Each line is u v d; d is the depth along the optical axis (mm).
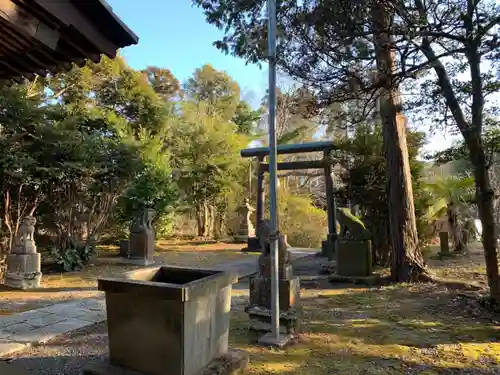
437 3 4004
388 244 8141
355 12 4027
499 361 3209
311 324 4285
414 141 8023
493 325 4121
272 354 3410
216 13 5457
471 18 3955
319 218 16812
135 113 14836
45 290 6363
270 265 4020
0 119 7285
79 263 8578
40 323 4422
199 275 3285
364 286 6387
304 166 11133
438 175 9789
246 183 17609
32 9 1979
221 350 3107
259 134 21688
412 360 3262
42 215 8812
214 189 15977
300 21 4379
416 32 4016
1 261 7242
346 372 3039
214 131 16391
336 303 5254
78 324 4395
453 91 4820
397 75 4598
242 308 5055
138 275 3207
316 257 10664
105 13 2191
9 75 2857
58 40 2285
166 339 2660
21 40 2236
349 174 8578
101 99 14422
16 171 7145
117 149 9648
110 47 2438
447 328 4082
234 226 17172
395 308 4914
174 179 14508
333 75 4633
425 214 8750
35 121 7855
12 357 3424
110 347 2877
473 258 8930
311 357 3350
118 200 10820
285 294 3965
